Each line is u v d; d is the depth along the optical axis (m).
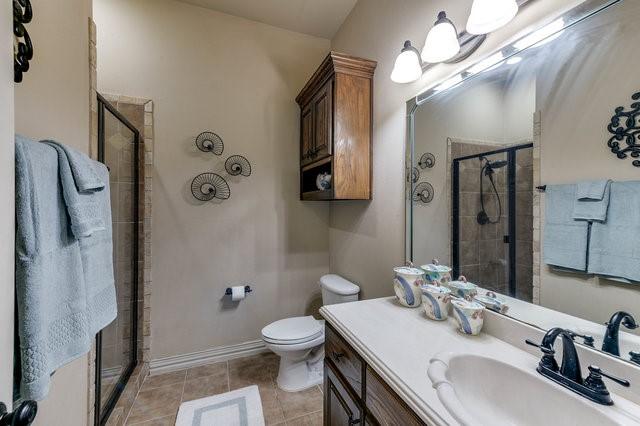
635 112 0.68
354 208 2.11
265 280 2.40
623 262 0.71
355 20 2.12
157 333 2.08
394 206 1.63
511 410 0.77
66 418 1.03
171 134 2.10
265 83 2.38
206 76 2.19
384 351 0.90
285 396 1.81
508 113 1.00
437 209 1.33
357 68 1.78
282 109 2.44
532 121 0.93
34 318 0.63
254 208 2.36
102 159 1.43
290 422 1.59
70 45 1.07
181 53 2.12
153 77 2.04
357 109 1.80
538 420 0.72
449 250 1.27
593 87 0.76
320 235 2.59
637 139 0.68
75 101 1.11
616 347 0.72
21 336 0.61
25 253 0.62
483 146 1.10
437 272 1.27
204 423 1.58
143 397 1.80
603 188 0.75
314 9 2.20
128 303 1.93
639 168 0.68
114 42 1.95
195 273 2.18
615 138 0.72
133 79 2.00
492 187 1.07
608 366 0.72
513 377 0.79
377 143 1.78
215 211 2.23
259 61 2.36
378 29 1.79
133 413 1.66
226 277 2.27
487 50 1.07
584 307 0.79
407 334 1.02
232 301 2.29
